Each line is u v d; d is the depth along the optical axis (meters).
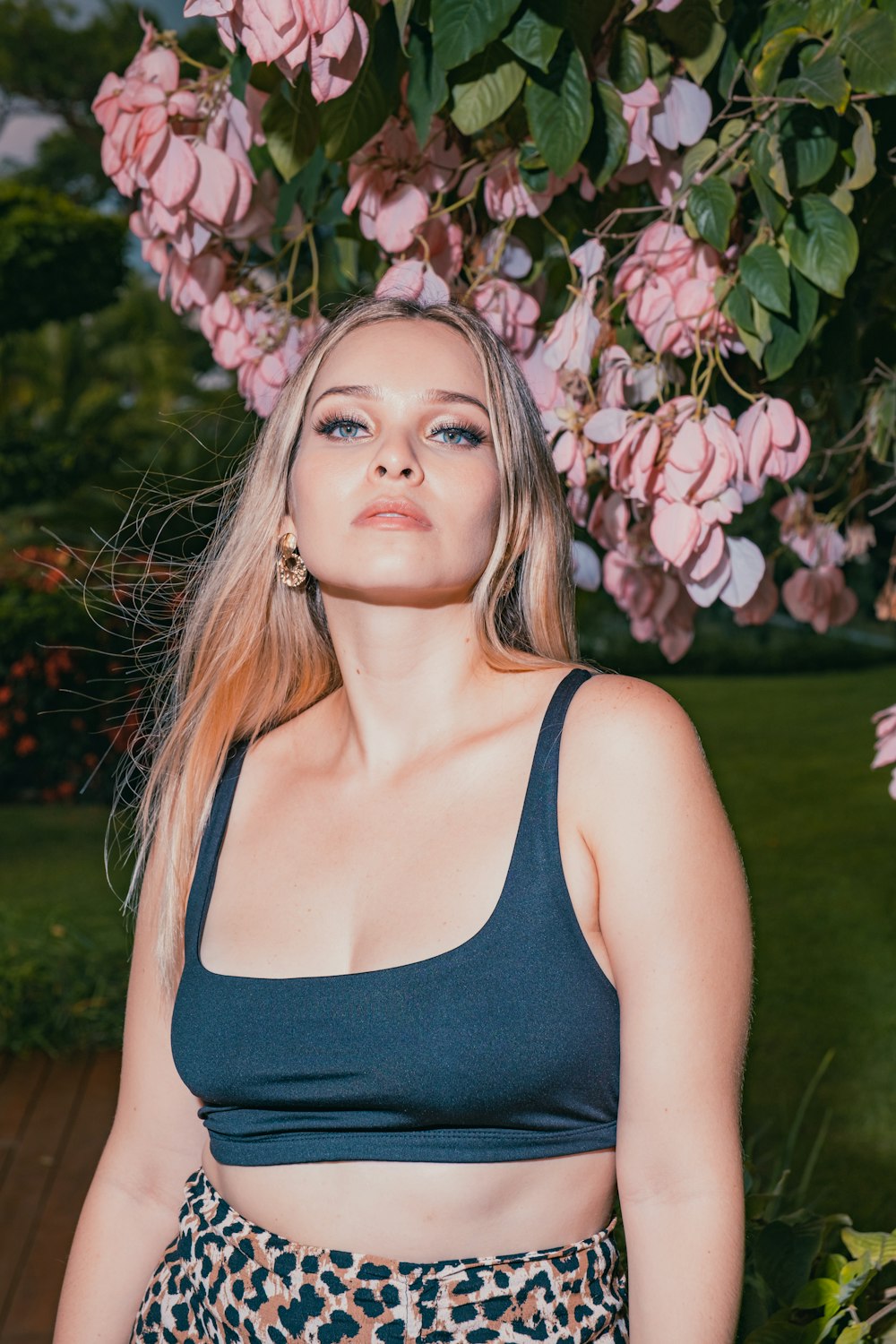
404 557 1.26
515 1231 1.17
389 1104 1.17
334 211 2.28
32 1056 4.81
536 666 1.30
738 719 12.91
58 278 8.36
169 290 2.02
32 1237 3.45
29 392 16.86
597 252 1.74
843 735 11.75
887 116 1.68
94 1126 4.20
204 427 9.35
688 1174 1.11
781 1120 4.05
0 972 4.96
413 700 1.31
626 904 1.13
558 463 1.77
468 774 1.26
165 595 1.84
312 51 1.41
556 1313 1.16
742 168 1.63
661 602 2.07
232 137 1.81
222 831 1.41
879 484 2.33
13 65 17.73
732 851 1.16
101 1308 1.44
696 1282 1.09
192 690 1.54
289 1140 1.22
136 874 1.56
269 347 1.99
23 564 9.45
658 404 1.87
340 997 1.19
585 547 2.05
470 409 1.33
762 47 1.59
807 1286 1.56
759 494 1.72
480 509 1.30
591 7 1.60
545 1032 1.14
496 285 1.88
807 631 18.77
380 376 1.32
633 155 1.67
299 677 1.56
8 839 7.97
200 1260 1.27
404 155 1.84
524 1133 1.17
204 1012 1.27
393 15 1.61
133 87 1.76
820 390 2.14
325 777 1.37
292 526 1.53
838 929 6.07
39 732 9.01
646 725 1.17
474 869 1.20
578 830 1.17
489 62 1.57
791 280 1.64
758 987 5.32
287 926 1.28
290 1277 1.19
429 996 1.16
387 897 1.23
